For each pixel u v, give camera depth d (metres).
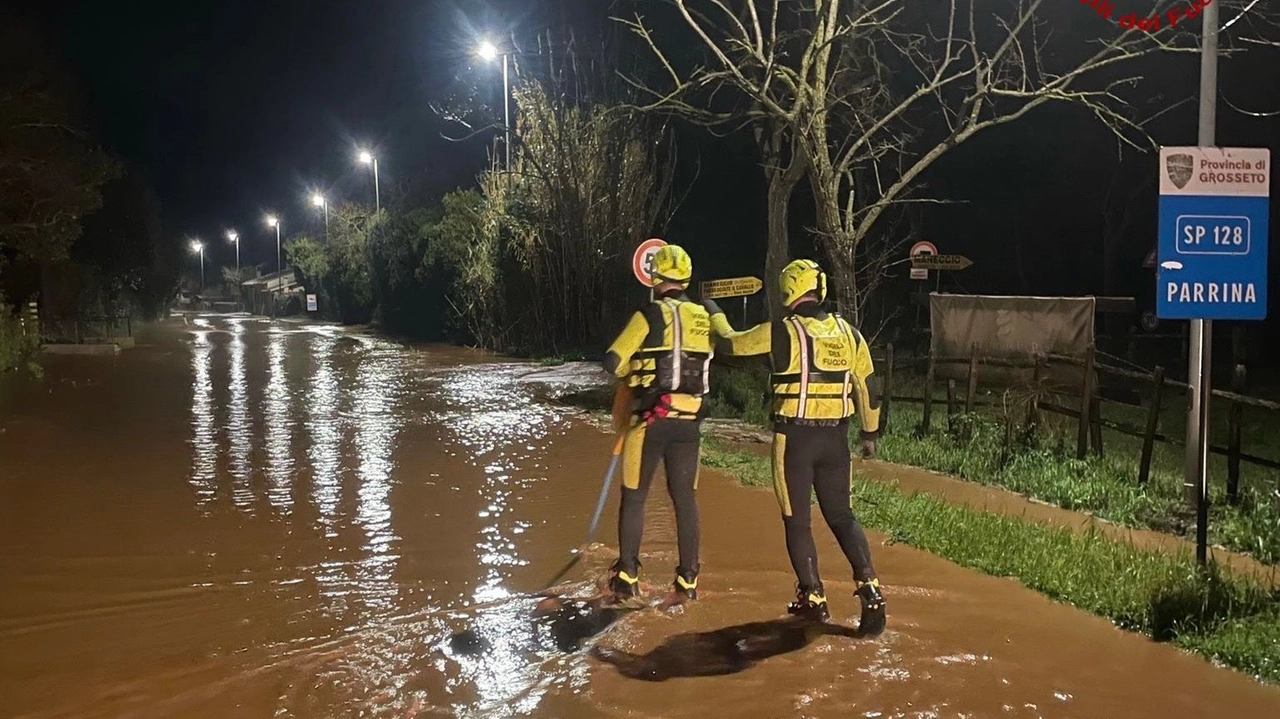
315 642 5.65
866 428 6.20
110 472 10.48
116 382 20.33
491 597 6.43
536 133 29.08
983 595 6.44
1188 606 5.82
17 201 23.91
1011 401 11.18
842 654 5.46
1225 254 6.50
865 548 5.84
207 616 6.09
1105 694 4.98
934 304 12.72
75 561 7.23
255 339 37.94
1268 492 8.68
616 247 28.56
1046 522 8.10
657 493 9.42
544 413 15.39
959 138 13.16
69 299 32.41
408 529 8.13
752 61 14.45
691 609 6.17
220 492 9.53
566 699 4.90
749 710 4.79
